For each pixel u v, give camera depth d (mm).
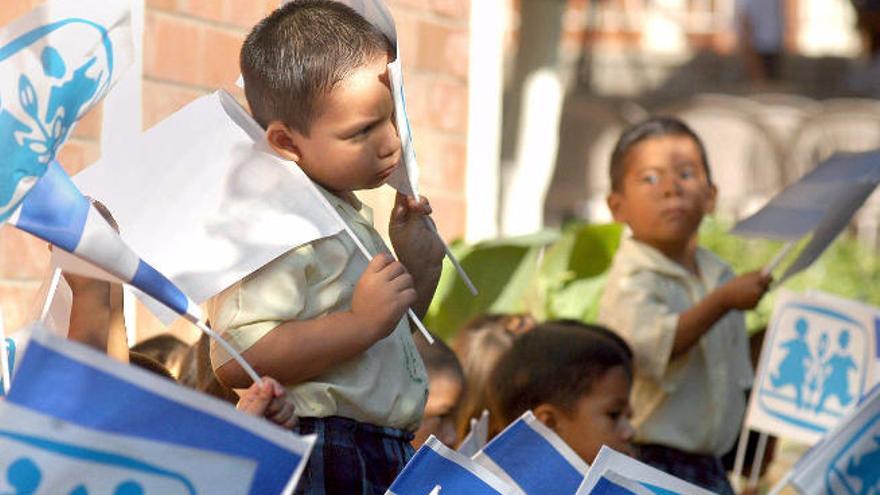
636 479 5301
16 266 7375
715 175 18297
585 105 19578
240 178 5484
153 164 5582
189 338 8219
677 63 22516
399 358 5602
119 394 3912
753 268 14961
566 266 10930
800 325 8805
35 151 4391
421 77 9953
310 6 5535
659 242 8648
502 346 8242
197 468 4020
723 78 22406
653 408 8422
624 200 8750
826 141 17844
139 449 3955
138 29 5418
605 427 7320
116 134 6414
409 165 5547
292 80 5355
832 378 8672
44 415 3838
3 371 4809
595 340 7449
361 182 5449
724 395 8586
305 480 5258
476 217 10469
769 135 18141
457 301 9914
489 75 10469
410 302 5348
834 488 5645
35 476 3846
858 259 16172
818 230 7977
